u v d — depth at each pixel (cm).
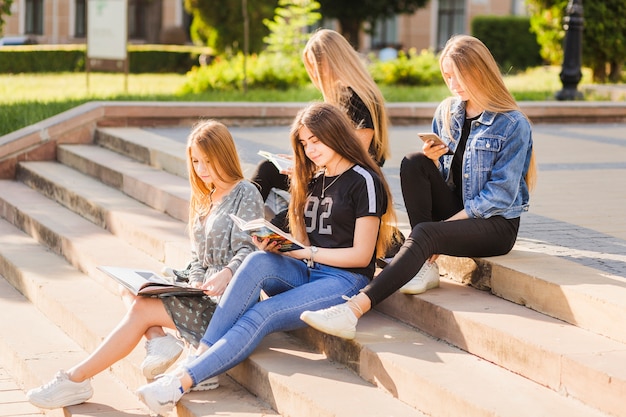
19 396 566
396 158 933
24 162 1047
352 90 534
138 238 721
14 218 898
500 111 486
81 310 619
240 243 498
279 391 446
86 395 501
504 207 482
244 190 511
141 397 439
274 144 984
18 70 2481
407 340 461
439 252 468
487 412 370
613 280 446
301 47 1762
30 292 704
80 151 1018
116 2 1623
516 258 491
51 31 3553
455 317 448
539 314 446
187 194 756
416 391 412
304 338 504
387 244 499
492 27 2878
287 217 517
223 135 509
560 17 1867
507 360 417
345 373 458
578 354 385
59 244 775
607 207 670
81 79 2102
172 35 3619
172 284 475
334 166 486
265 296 520
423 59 1839
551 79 1952
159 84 1995
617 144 1062
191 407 454
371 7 2623
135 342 489
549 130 1206
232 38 2361
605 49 1802
